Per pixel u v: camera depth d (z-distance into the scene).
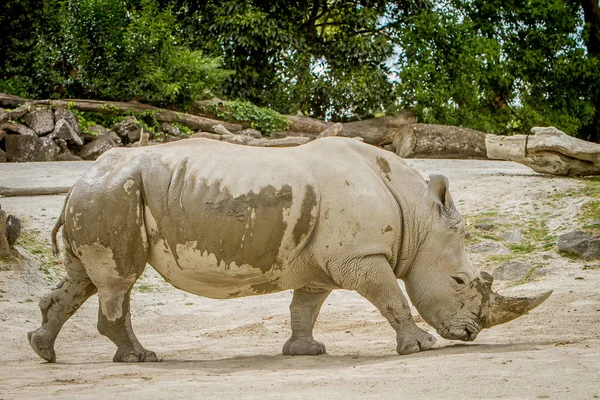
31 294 17.55
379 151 12.07
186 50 42.81
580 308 14.39
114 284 11.41
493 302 11.80
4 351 13.05
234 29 46.03
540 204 22.75
